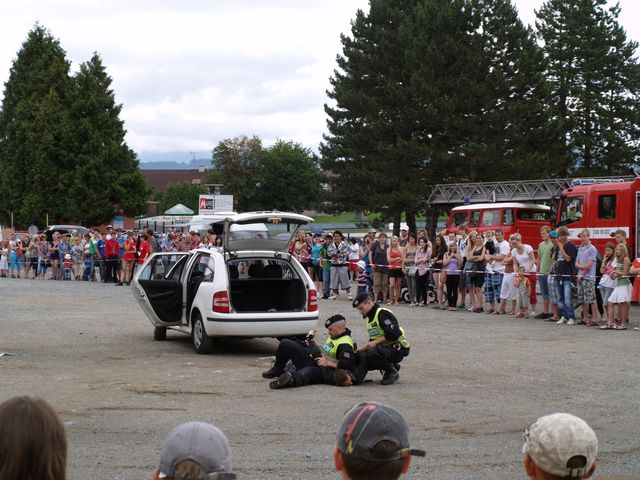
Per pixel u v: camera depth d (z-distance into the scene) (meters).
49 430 2.45
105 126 69.81
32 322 19.36
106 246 34.06
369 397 10.59
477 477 6.97
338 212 56.97
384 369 11.52
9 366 13.02
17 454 2.39
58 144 68.00
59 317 20.45
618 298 17.77
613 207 24.97
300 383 11.34
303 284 14.55
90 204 68.12
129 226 85.06
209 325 14.20
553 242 19.73
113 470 7.12
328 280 25.73
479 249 21.48
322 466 7.28
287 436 8.43
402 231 24.22
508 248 21.28
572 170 56.69
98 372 12.55
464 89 47.56
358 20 55.25
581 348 15.08
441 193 39.69
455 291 22.05
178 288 15.41
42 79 70.06
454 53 48.47
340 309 22.44
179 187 104.88
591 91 57.16
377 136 51.31
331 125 55.53
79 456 7.58
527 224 32.38
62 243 36.84
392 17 54.06
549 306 20.03
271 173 92.69
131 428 8.76
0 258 39.41
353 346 11.54
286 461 7.45
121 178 69.44
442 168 49.50
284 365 11.88
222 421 9.12
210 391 11.00
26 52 72.88
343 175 56.00
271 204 93.62
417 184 48.88
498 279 21.25
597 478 6.98
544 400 10.38
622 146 56.31
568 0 57.62
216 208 47.06
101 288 30.67
